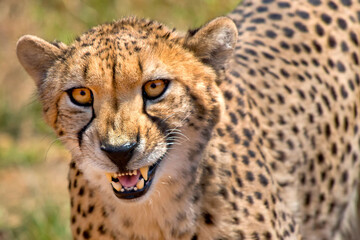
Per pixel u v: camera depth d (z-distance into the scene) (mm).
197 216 8062
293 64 9711
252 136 8805
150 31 7953
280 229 8680
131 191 7625
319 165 9727
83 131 7660
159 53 7621
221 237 8133
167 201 7988
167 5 16453
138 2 16562
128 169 7449
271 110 9320
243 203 8273
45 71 8070
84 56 7562
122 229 8133
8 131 15727
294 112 9469
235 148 8469
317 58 9867
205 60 8016
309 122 9570
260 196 8453
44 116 8102
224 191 8148
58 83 7711
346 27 10125
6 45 16734
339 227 10258
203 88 7812
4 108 15969
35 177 14047
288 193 9328
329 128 9773
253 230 8273
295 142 9391
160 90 7594
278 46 9805
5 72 16406
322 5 10188
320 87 9742
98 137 7395
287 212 9070
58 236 12062
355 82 10125
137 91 7492
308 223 9805
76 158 7918
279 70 9602
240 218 8195
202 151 7988
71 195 8578
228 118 8602
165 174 7867
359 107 10227
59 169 14289
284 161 9266
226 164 8250
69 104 7680
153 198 7969
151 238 8164
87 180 8156
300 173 9500
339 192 10070
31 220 12500
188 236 8102
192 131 7832
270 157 9148
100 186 8008
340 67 9984
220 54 8094
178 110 7660
